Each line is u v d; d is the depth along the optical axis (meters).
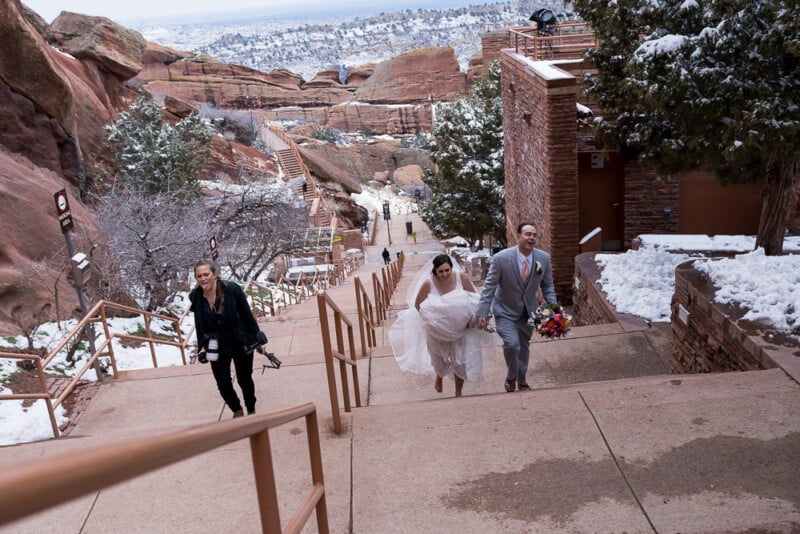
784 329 5.88
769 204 10.76
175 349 12.48
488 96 35.16
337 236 38.81
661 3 9.92
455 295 6.79
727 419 4.89
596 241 15.36
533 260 6.76
